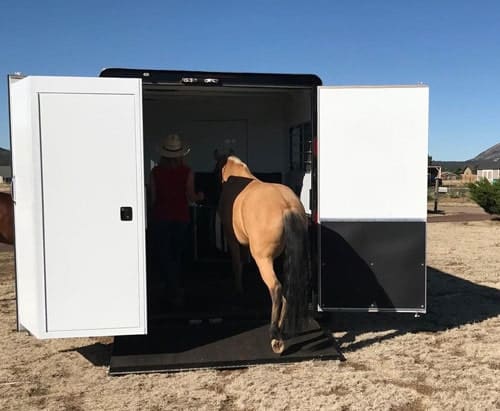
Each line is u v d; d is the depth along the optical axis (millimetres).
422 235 5105
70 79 4254
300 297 4344
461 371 4574
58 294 4324
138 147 4359
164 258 5617
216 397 4016
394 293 5148
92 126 4301
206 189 7859
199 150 8062
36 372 4605
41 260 4281
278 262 7320
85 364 4797
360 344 5258
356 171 5090
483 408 3875
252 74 5090
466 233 14914
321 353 4738
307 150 6312
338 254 5121
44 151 4250
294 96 6992
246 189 5141
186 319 5328
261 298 6059
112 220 4363
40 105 4227
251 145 7953
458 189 38031
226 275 7301
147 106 7945
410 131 5062
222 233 7477
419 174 5086
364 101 5051
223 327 5250
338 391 4141
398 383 4312
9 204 5926
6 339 5523
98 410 3840
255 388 4156
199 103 7969
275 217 4406
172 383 4258
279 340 4633
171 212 5523
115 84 4305
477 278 8688
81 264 4344
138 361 4520
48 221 4277
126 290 4414
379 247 5121
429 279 8617
